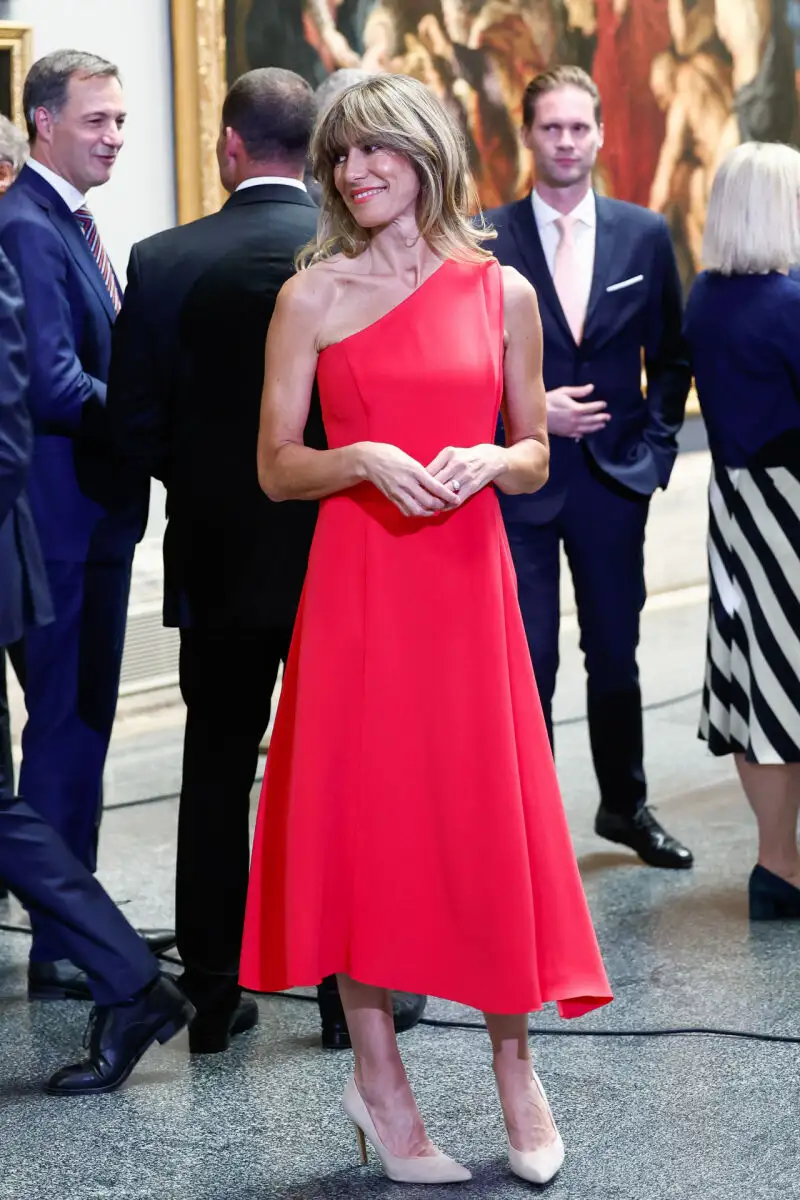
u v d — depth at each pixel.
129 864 5.34
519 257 4.92
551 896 3.10
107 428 3.95
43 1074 3.77
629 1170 3.22
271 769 3.22
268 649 3.77
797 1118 3.43
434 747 3.04
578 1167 3.24
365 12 7.81
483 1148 3.34
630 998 4.11
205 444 3.70
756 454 4.57
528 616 4.90
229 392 3.67
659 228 5.03
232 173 3.77
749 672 4.60
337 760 3.10
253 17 7.32
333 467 2.98
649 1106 3.51
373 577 3.04
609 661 5.09
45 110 4.25
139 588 7.39
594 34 9.00
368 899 3.09
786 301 4.46
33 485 4.20
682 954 4.42
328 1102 3.59
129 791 6.27
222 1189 3.21
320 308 3.07
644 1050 3.80
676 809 5.86
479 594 3.04
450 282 3.05
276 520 3.69
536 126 4.87
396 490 2.91
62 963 4.27
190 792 3.83
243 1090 3.66
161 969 3.97
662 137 9.48
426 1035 3.94
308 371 3.10
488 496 3.10
